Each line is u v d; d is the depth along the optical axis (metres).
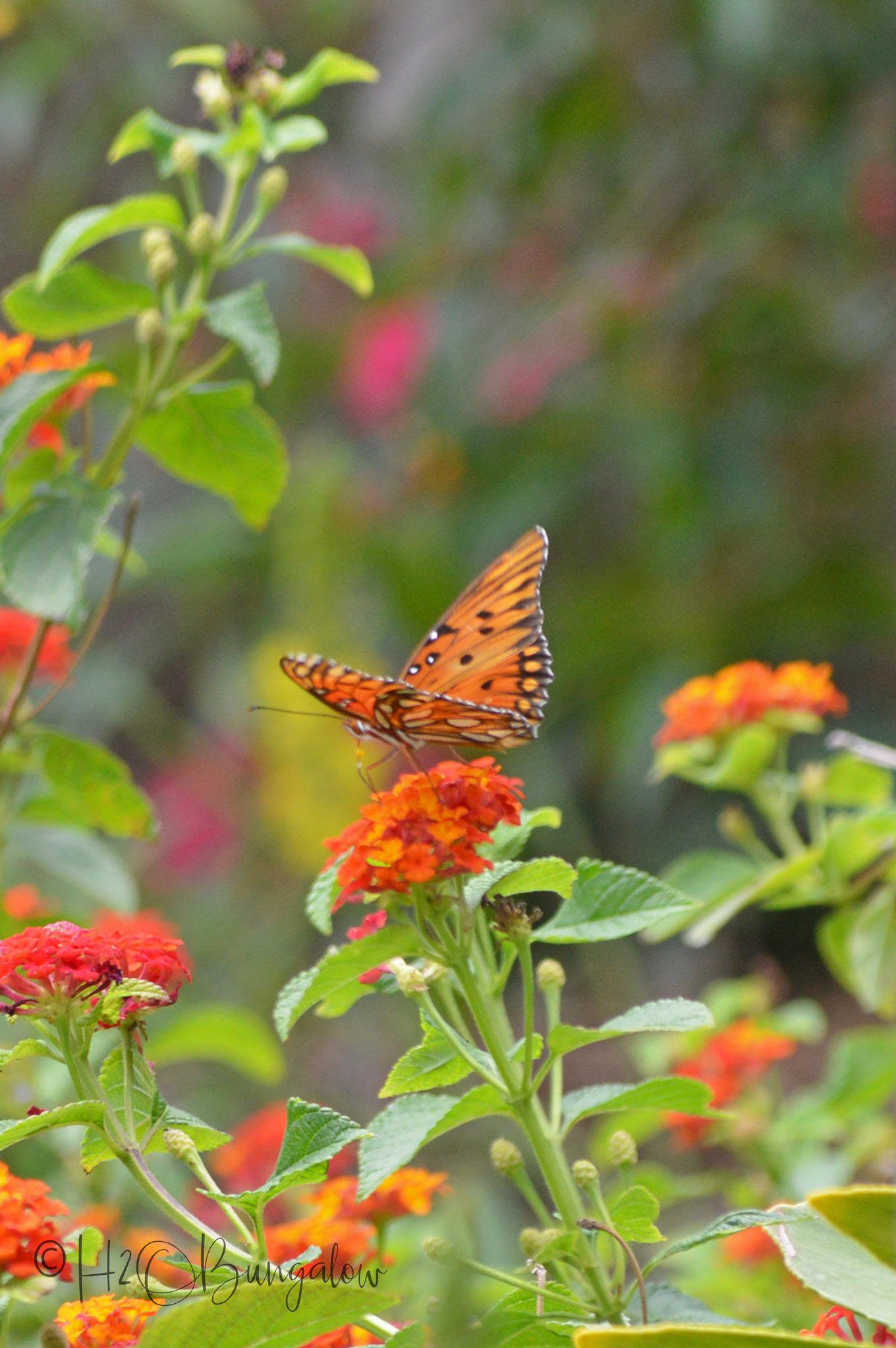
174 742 11.19
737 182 9.83
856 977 4.23
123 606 12.18
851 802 4.41
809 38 9.38
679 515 9.42
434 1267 3.21
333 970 2.40
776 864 4.30
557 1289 2.38
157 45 10.66
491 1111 2.50
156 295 3.86
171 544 10.90
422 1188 2.89
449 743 3.06
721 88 9.77
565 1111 2.59
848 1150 4.42
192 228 3.78
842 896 4.21
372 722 3.01
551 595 10.68
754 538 10.09
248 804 10.27
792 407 9.74
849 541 10.04
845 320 9.97
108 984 2.22
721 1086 4.36
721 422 9.63
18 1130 2.15
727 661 9.70
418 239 10.85
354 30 11.66
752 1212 2.35
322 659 2.69
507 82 10.17
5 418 3.55
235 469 4.07
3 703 4.51
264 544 10.74
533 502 9.95
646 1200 2.47
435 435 10.38
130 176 11.70
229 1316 2.04
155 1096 2.30
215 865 10.21
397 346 10.50
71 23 10.28
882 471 10.13
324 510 10.18
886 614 9.79
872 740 9.63
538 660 2.92
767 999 4.94
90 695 10.63
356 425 11.30
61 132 11.67
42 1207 2.12
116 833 4.20
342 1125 2.25
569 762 10.16
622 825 10.15
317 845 9.68
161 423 3.95
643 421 9.55
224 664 11.11
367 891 2.37
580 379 10.08
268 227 11.44
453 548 10.20
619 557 10.65
